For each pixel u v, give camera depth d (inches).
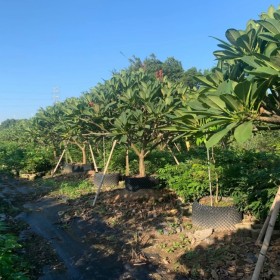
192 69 1090.1
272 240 199.2
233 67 123.6
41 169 628.4
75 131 439.2
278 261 175.3
